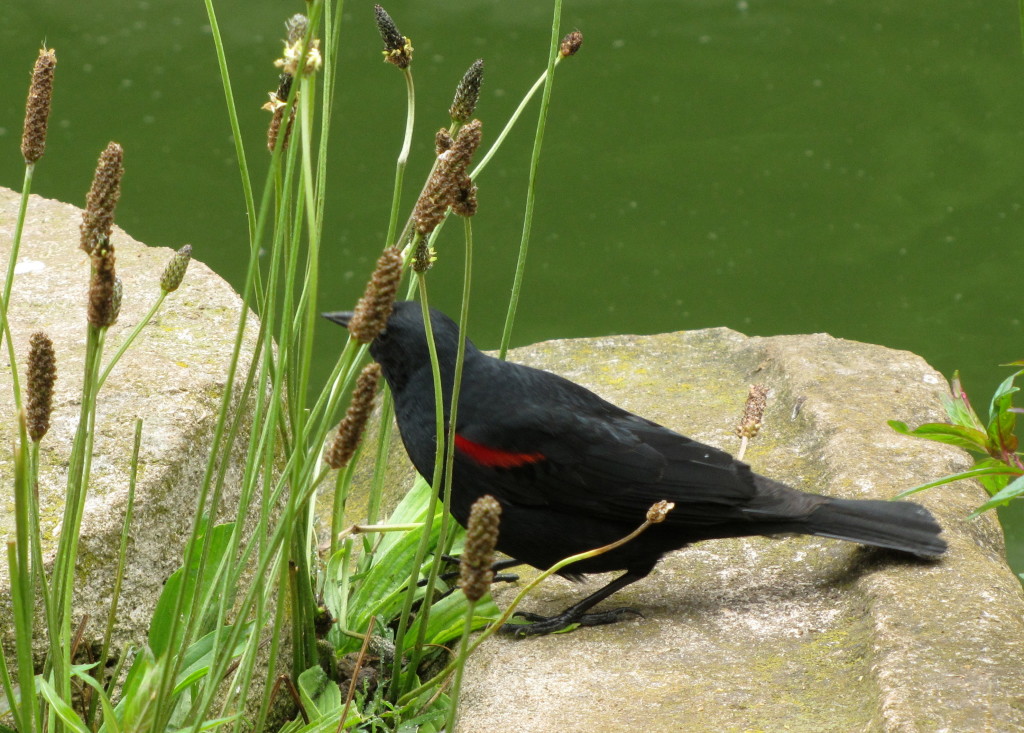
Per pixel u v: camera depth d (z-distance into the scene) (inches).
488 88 813.9
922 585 276.5
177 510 277.6
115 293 199.0
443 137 262.1
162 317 335.9
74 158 743.7
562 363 432.8
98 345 202.1
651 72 835.4
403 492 379.6
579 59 842.8
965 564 286.0
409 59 275.4
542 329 660.1
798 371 395.9
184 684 234.4
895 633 259.1
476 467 288.8
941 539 284.2
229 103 239.6
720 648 275.1
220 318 338.6
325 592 309.7
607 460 285.3
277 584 259.1
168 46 841.5
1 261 370.0
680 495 284.2
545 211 735.7
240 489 303.4
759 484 290.2
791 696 251.8
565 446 285.3
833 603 286.8
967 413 270.1
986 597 271.3
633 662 272.4
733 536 291.0
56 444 277.0
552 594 315.3
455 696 169.6
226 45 842.8
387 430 327.3
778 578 302.2
